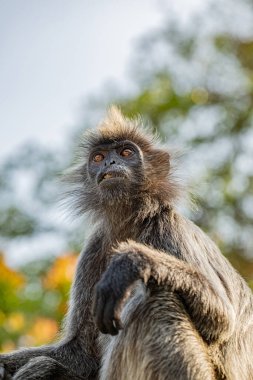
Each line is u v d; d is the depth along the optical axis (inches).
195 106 1072.2
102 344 386.0
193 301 348.5
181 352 336.5
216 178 1024.2
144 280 342.0
